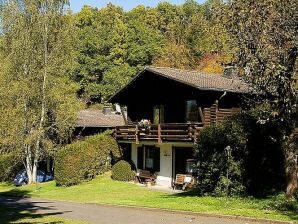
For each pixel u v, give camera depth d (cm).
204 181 2314
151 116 3459
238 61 1795
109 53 7269
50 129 3956
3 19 3928
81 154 3512
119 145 3712
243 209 1828
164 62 6069
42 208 2322
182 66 5903
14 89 3688
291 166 1877
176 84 3228
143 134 3312
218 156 2252
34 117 3775
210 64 5178
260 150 2189
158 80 3381
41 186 3638
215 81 3127
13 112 3688
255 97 2262
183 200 2223
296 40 1708
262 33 1755
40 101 3838
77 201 2622
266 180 2183
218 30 1873
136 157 3559
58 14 3962
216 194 2233
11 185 4122
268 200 1964
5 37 3947
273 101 1809
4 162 4328
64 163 3447
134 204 2231
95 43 7181
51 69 3856
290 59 1736
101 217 1898
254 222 1582
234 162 2183
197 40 6028
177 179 3038
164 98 3347
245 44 1770
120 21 7475
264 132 2177
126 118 3866
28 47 3828
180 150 3166
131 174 3438
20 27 3859
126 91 3588
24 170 4206
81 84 7094
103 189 3088
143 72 3344
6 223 1750
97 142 3622
